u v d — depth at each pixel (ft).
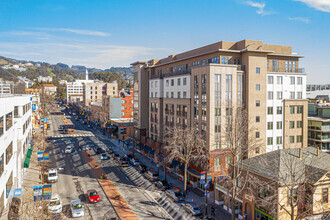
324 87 301.22
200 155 144.15
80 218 106.63
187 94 165.99
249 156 148.87
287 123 164.45
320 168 101.45
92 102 515.50
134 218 108.06
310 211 93.15
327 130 179.32
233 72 147.64
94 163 195.21
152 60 229.45
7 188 101.91
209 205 125.29
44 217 88.94
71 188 141.90
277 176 92.99
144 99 231.30
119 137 301.22
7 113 102.73
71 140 289.53
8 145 104.47
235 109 146.20
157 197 132.67
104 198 129.18
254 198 101.09
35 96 374.02
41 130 344.90
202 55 166.30
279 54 169.99
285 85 164.14
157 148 197.26
